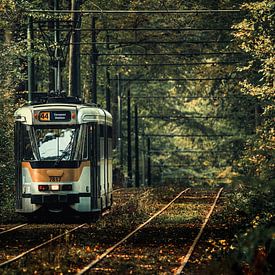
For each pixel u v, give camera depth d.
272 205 72.94
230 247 63.84
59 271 55.91
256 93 97.75
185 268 57.31
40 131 93.06
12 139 106.75
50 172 91.88
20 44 124.75
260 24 104.62
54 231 83.00
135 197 124.94
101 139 96.44
